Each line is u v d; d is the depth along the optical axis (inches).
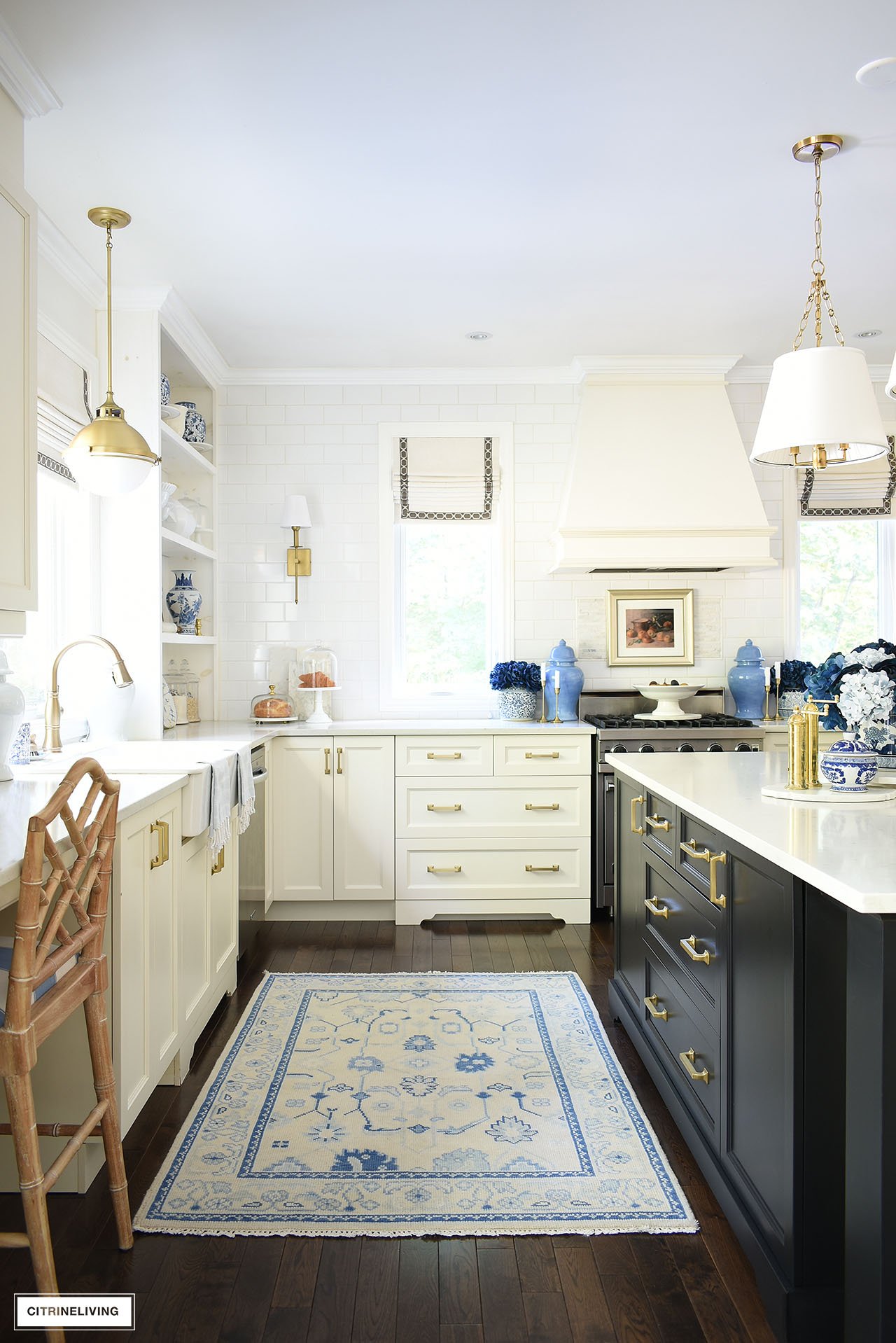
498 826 173.0
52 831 77.7
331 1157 89.6
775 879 68.3
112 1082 76.1
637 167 113.5
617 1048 115.5
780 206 124.5
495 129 104.6
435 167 113.1
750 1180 73.8
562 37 88.4
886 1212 53.8
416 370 195.0
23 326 94.4
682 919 94.9
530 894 173.3
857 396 86.4
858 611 207.6
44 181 115.5
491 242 134.6
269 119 102.1
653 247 137.1
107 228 126.1
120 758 120.0
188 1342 65.7
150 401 149.7
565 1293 71.2
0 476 89.9
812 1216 64.2
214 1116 97.3
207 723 186.2
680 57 91.8
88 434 111.8
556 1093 103.0
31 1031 62.9
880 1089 54.1
